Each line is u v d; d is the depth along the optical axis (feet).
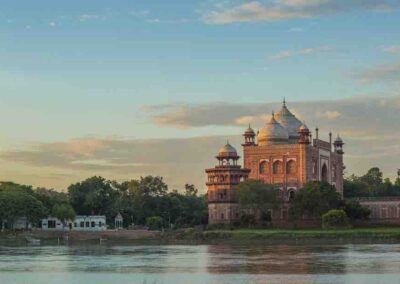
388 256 505.25
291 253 551.18
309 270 412.57
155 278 388.57
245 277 384.27
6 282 380.58
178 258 522.06
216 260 495.41
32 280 387.75
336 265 439.22
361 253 539.29
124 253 590.96
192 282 368.48
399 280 363.76
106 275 406.82
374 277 376.07
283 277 380.78
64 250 643.86
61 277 399.44
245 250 604.08
